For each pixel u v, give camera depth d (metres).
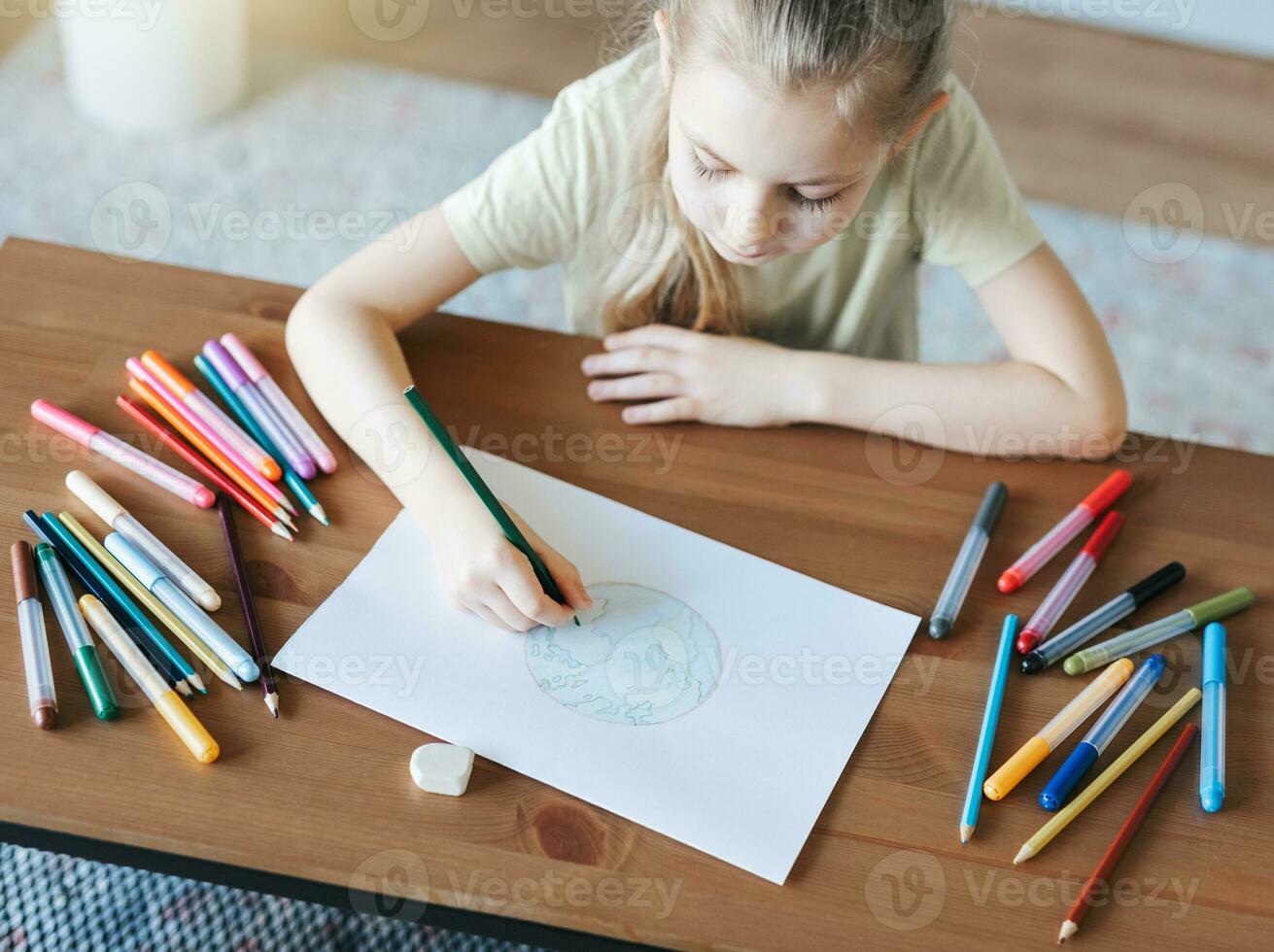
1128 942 0.64
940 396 0.92
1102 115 2.36
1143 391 1.88
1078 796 0.70
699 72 0.76
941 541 0.84
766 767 0.70
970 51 1.10
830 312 1.13
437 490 0.80
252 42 2.18
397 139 2.08
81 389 0.86
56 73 2.09
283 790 0.66
